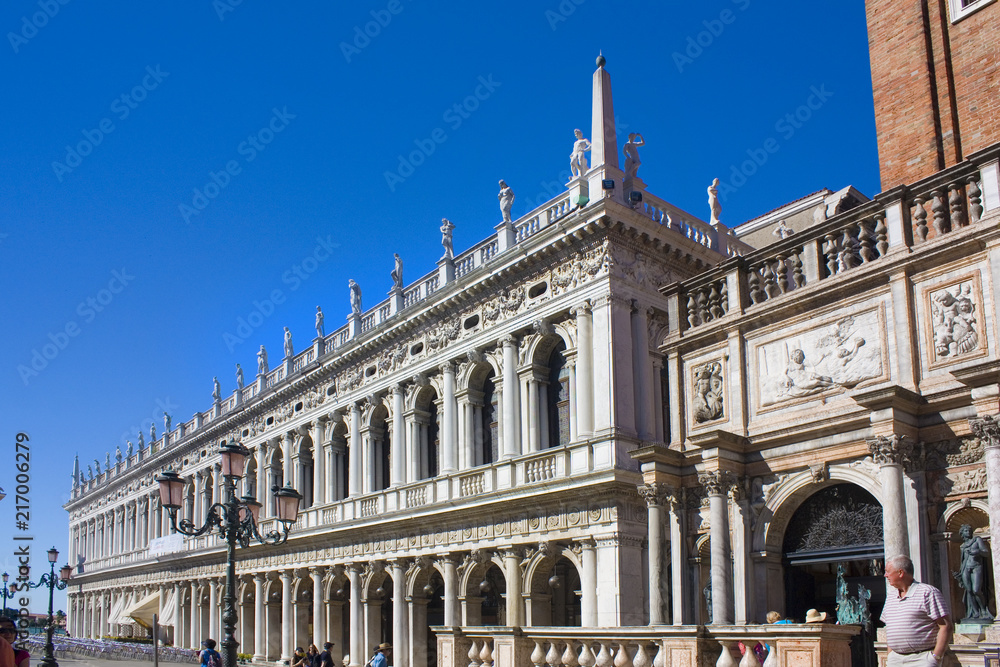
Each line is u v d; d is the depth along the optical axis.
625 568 31.70
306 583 52.78
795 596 20.44
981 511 16.83
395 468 44.88
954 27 21.66
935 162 21.39
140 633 85.00
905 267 18.62
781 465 20.30
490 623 41.50
